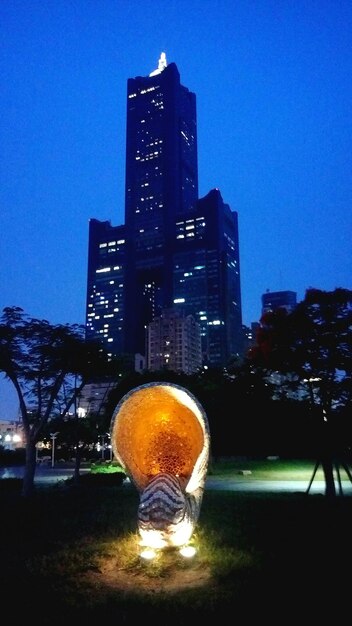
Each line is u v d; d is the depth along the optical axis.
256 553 9.28
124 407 10.63
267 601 6.94
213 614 6.61
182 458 11.65
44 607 7.20
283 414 21.88
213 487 28.23
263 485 29.44
